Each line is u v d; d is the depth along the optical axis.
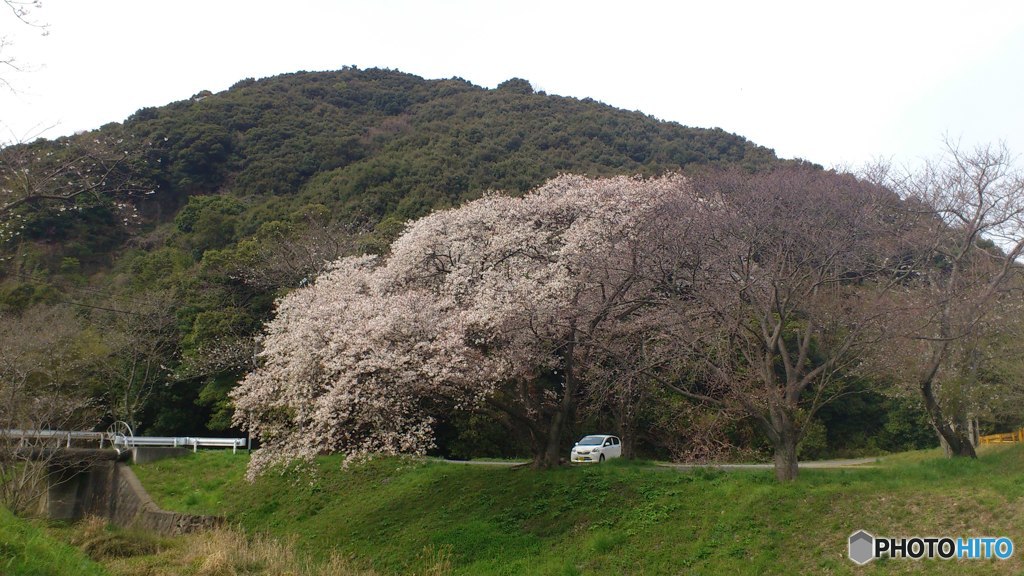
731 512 13.59
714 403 15.10
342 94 76.19
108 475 26.42
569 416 20.84
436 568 14.38
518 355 17.59
